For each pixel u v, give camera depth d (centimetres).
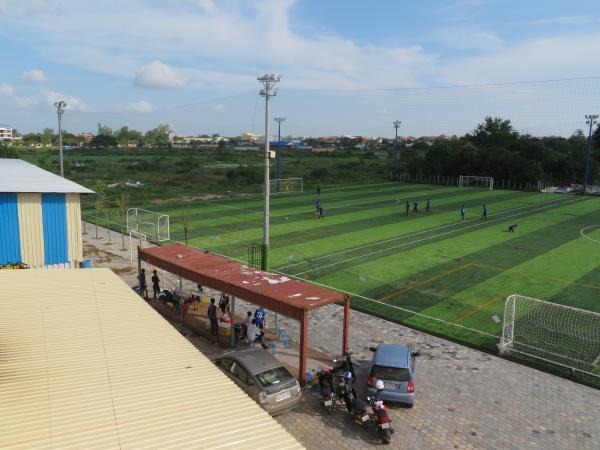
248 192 6825
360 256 3094
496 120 11119
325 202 5809
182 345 1053
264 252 2253
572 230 4062
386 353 1454
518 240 3625
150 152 15675
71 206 2052
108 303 1300
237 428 722
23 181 2114
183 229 3978
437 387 1486
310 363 1642
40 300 1298
